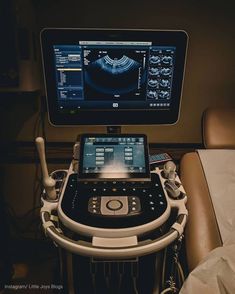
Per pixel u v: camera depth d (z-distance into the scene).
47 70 1.25
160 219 1.07
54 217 1.14
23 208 1.90
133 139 1.30
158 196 1.17
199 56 1.55
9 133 1.68
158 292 1.37
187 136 1.73
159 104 1.35
